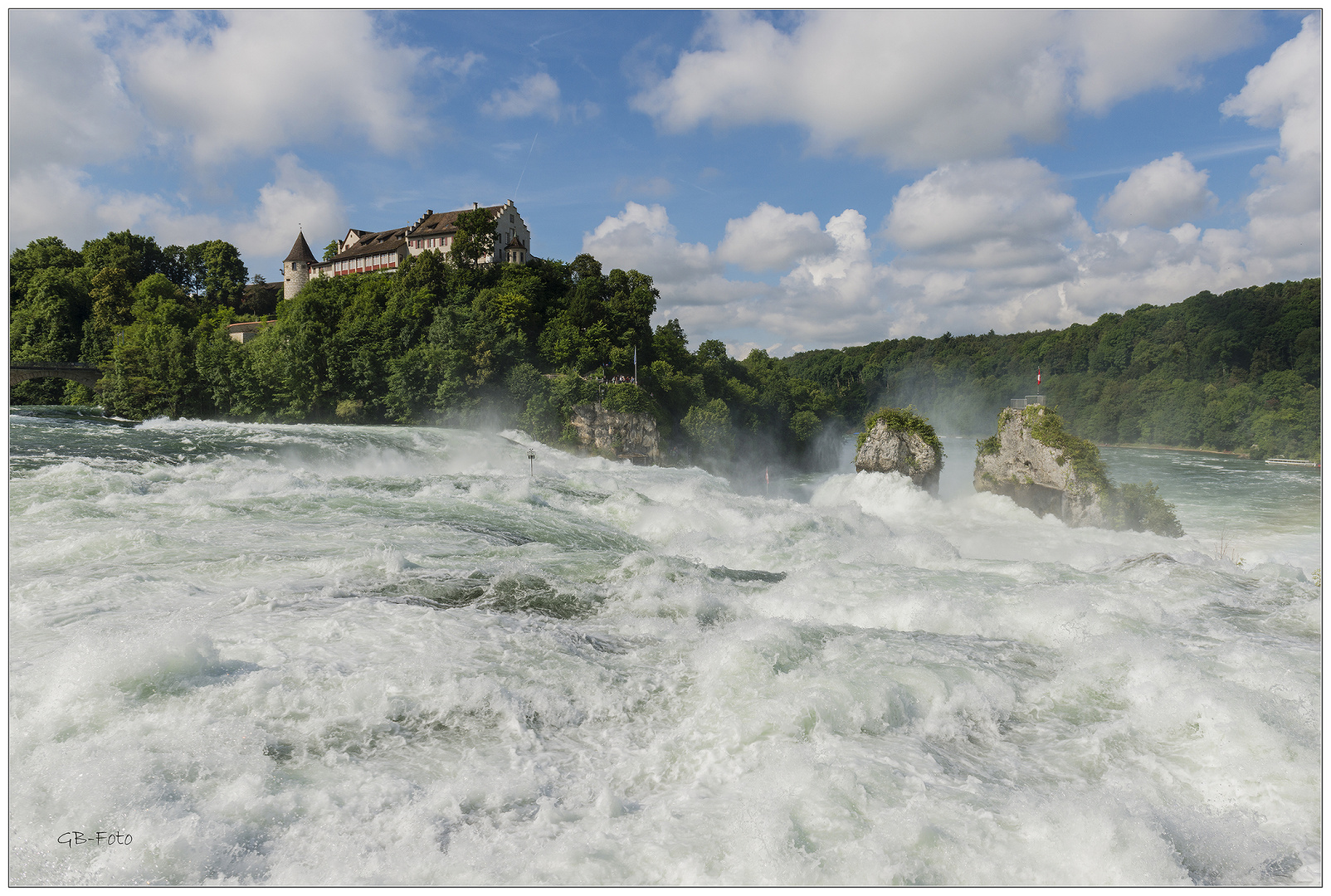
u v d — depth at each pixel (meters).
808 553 22.95
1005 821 7.62
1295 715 9.66
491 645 12.15
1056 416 48.22
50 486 24.50
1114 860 6.97
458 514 26.12
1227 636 12.92
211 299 153.50
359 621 12.86
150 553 17.22
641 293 118.75
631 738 9.62
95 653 9.92
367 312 101.81
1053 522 44.50
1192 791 8.35
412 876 6.68
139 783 7.68
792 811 7.75
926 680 10.95
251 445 46.25
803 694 10.25
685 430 96.94
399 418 82.56
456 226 129.00
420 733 9.35
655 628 13.82
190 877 6.54
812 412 131.12
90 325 111.38
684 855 7.02
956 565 20.12
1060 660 12.28
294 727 9.16
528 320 108.38
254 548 18.33
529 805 7.98
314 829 7.29
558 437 83.19
